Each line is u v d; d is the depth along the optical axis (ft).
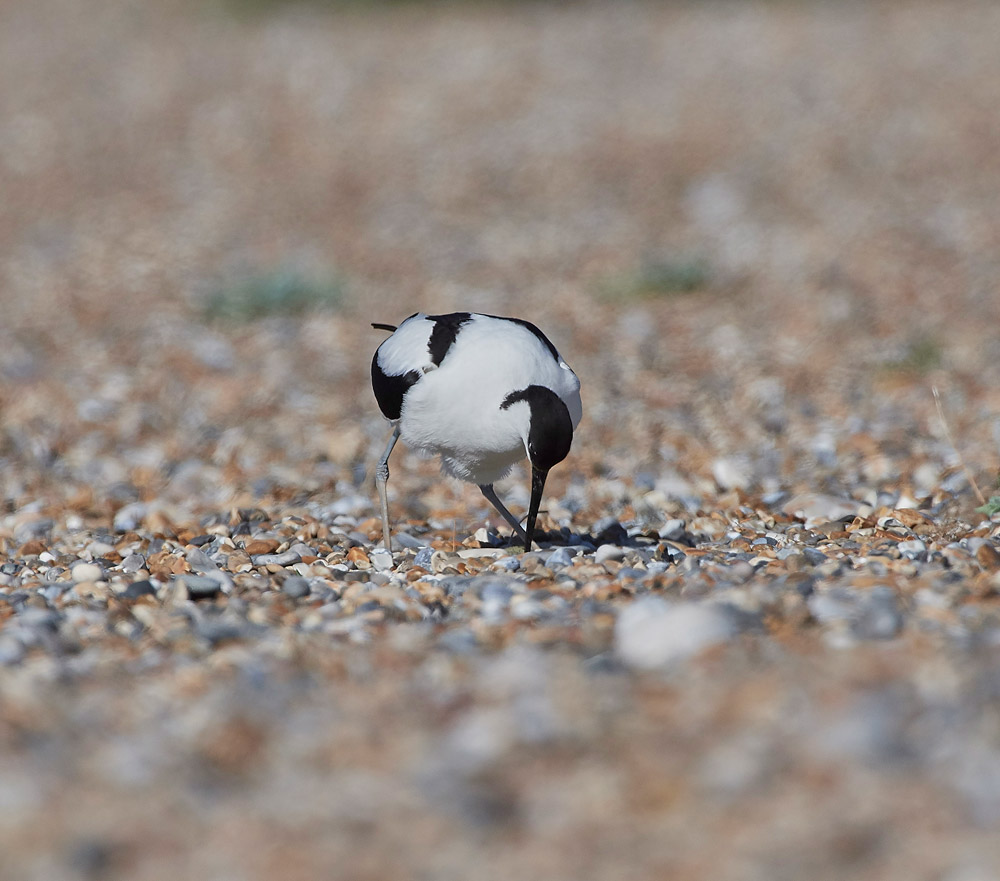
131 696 31.40
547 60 180.75
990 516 48.39
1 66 191.11
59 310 103.65
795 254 111.04
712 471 61.46
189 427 74.02
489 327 44.78
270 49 193.77
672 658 32.45
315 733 29.14
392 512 55.98
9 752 28.25
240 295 102.06
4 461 67.46
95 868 24.40
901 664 30.91
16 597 40.47
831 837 24.62
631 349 87.66
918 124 146.00
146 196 140.87
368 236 125.49
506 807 26.14
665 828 25.26
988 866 23.47
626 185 136.77
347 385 82.23
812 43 180.65
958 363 79.77
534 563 43.50
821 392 76.33
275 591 41.06
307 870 24.30
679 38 188.65
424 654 33.91
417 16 214.07
